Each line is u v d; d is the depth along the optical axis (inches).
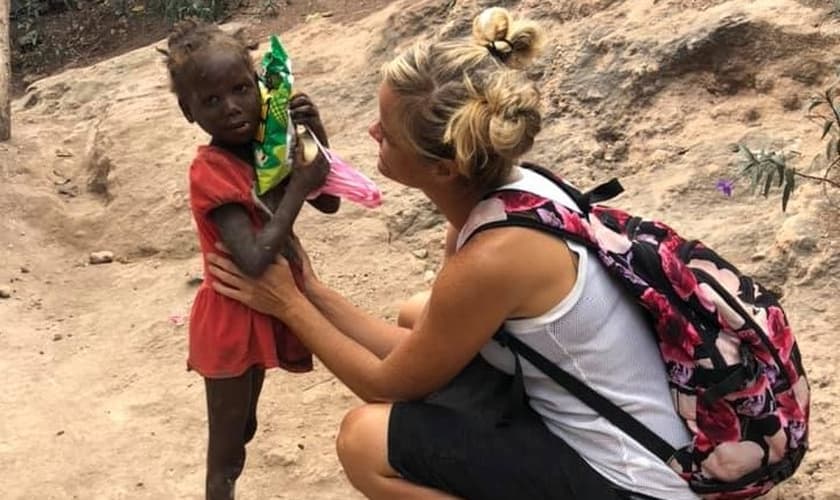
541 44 105.7
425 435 107.1
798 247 160.1
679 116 197.5
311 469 143.3
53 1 393.7
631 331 102.3
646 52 204.5
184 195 215.8
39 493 142.3
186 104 106.1
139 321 183.0
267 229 107.6
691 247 109.1
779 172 162.6
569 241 99.9
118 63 290.2
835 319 149.7
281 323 115.2
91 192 233.9
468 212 105.7
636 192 185.5
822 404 135.7
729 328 101.2
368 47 251.4
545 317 100.3
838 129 175.2
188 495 141.0
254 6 317.7
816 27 192.1
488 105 96.0
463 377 111.5
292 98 111.3
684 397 102.4
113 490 142.5
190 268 198.2
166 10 351.3
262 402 157.2
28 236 215.8
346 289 183.5
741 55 196.9
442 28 237.1
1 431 155.3
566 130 203.5
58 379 168.1
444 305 100.7
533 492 104.7
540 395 105.3
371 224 198.8
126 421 156.7
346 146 219.9
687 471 103.3
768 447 102.8
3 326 183.9
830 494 123.6
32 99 288.7
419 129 99.4
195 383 164.2
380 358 118.7
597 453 104.0
